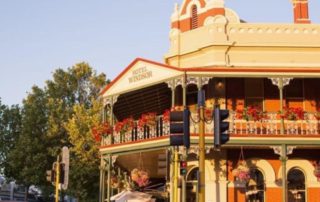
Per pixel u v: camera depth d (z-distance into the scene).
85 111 41.50
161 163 26.16
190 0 26.70
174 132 12.62
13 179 48.66
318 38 24.44
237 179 21.84
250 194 21.86
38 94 47.28
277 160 22.17
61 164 19.59
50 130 44.53
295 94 23.16
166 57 25.81
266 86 23.17
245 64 23.98
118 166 27.92
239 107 22.89
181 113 12.66
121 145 23.06
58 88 47.91
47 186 45.47
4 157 48.19
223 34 24.16
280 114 20.89
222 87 22.91
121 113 28.31
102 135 24.05
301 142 20.59
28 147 44.00
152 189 27.84
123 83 23.78
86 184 41.09
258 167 22.09
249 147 21.44
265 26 24.41
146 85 22.52
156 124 22.25
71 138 40.69
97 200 41.66
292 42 24.31
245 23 24.47
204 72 21.11
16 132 49.22
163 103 26.08
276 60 24.12
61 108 45.53
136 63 23.19
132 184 25.48
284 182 20.23
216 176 21.97
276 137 20.64
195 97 23.42
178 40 25.67
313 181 21.91
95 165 40.22
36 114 45.66
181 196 21.95
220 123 12.67
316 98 23.08
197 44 24.88
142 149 22.23
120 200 22.28
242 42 24.22
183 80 21.06
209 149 20.80
